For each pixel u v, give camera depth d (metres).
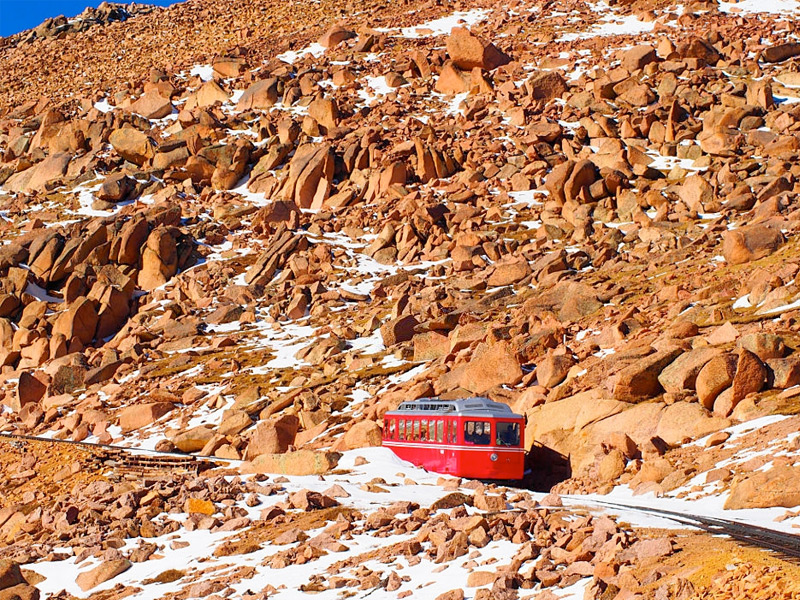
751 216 66.50
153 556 28.23
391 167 93.00
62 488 43.66
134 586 25.81
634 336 45.84
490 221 83.81
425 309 65.88
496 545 23.77
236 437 51.59
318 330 69.25
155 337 74.50
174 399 61.78
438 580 21.78
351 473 36.97
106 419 61.50
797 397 32.88
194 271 84.50
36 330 76.69
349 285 77.62
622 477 33.44
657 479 31.67
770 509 25.45
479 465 37.84
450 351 56.69
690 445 33.59
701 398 35.25
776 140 80.25
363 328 67.44
